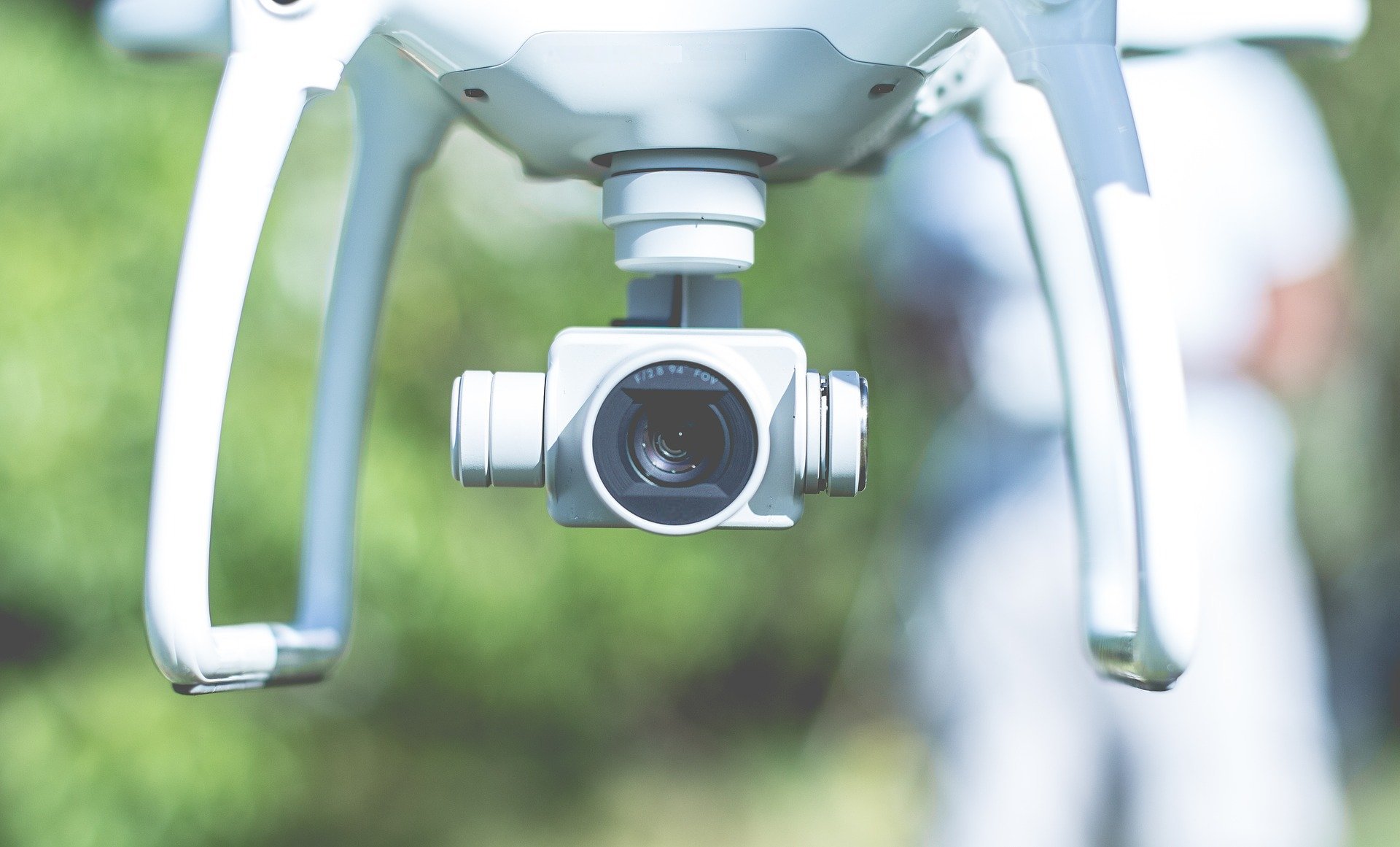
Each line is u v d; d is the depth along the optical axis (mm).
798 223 1581
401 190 470
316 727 1531
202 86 1253
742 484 396
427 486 1308
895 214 949
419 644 1385
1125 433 376
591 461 395
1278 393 849
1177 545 371
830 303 1589
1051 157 494
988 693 849
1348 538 1555
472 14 392
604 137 412
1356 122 1817
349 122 1278
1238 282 830
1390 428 1688
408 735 1661
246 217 378
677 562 1480
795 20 390
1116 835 822
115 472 1212
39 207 1206
